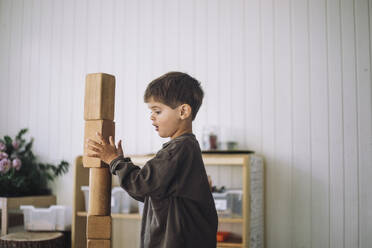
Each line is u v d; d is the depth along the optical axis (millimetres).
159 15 3068
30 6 3383
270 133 2742
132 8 3135
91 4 3232
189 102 1202
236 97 2836
